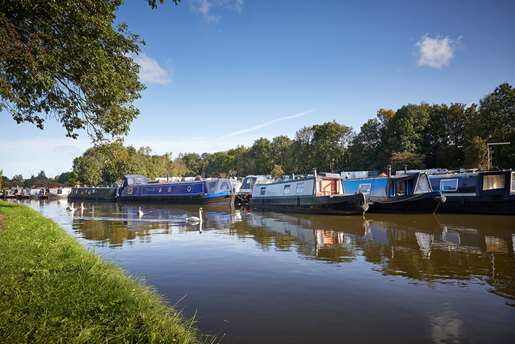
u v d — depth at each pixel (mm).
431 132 65750
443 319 7719
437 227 21516
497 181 27312
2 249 9617
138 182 65375
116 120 15461
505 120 50125
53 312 5402
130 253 14922
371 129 74812
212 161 139250
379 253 14336
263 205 38031
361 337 6871
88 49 11633
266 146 102875
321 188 32719
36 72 10953
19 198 95250
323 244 16531
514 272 11234
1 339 4484
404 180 31938
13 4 10328
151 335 5031
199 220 26688
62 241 11992
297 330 7172
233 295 9305
